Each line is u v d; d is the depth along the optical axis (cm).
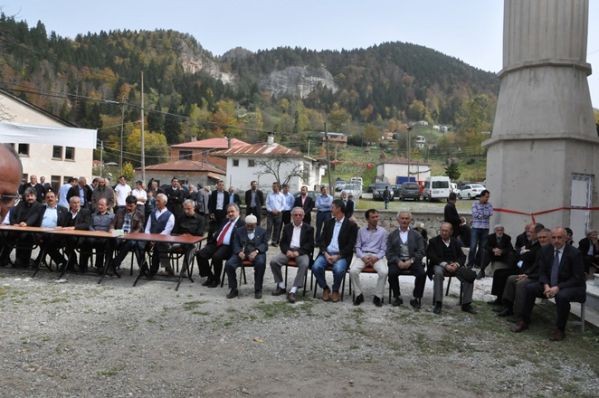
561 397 418
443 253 700
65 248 836
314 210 1770
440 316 658
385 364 476
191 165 4903
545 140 929
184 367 447
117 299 676
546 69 947
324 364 469
